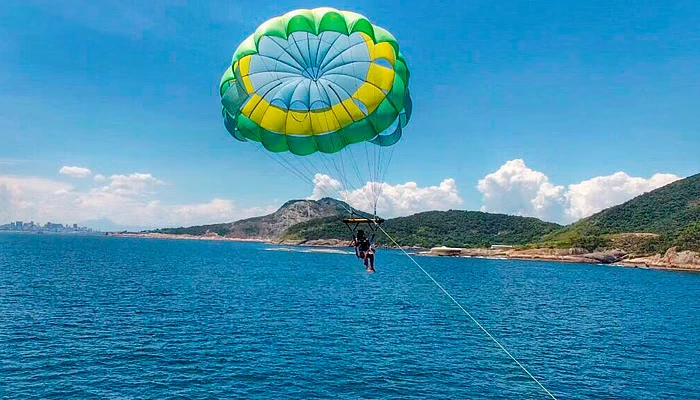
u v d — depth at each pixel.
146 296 56.84
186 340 34.84
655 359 34.47
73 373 26.81
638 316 55.09
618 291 83.44
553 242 195.62
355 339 37.12
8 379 25.52
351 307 53.53
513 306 59.56
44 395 23.64
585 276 116.81
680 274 129.75
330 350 33.47
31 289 59.34
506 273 120.44
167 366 28.59
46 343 32.59
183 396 24.09
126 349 31.83
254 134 21.14
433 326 43.69
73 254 152.62
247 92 20.14
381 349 34.31
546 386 27.58
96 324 39.31
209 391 24.88
